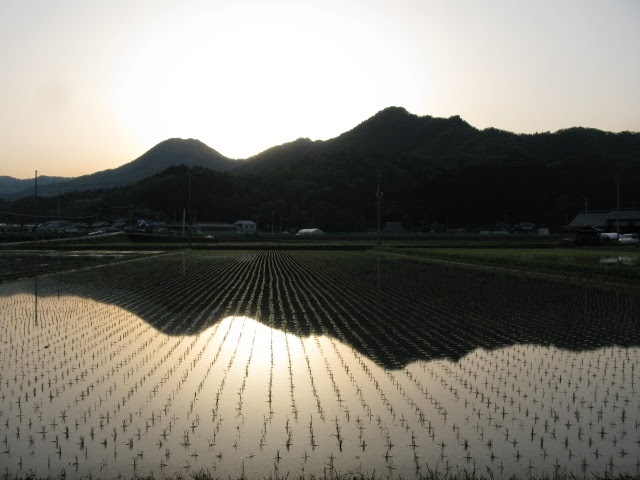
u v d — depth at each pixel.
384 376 12.42
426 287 29.05
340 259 51.16
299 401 10.78
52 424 9.66
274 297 25.39
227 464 8.17
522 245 71.31
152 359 13.99
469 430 9.35
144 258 51.53
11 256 52.75
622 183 126.81
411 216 135.50
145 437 9.11
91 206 140.88
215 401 10.78
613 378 12.30
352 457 8.37
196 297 25.45
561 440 8.95
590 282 31.09
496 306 22.45
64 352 14.77
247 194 151.75
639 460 8.23
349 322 19.05
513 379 12.21
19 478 7.72
